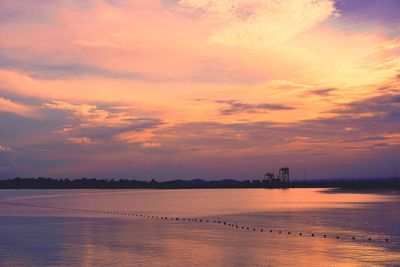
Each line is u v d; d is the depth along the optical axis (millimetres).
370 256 32594
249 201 125000
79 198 174875
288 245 37906
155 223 58969
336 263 30203
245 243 39250
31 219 67500
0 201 146750
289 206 93062
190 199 150375
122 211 85812
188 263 30594
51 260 32062
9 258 32938
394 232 45500
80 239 42656
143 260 31719
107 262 31172
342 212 72625
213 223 57812
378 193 174500
